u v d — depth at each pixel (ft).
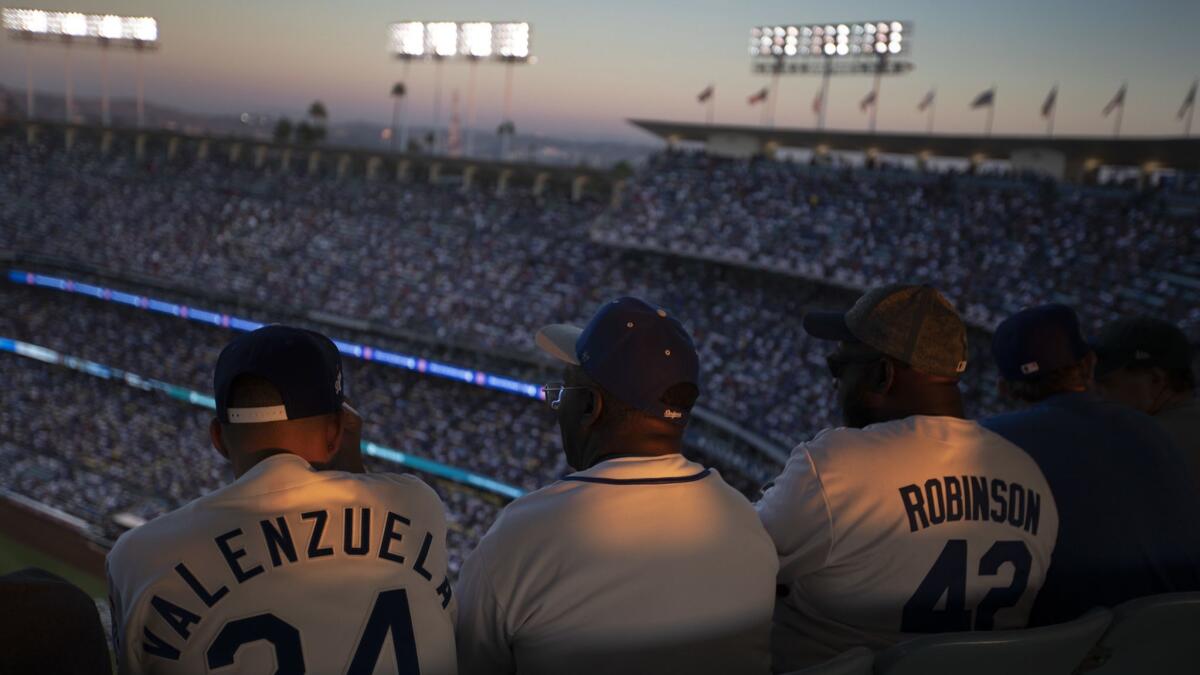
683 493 8.61
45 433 138.82
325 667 7.53
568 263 150.20
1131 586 10.56
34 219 195.42
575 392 9.17
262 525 7.69
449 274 154.71
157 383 148.56
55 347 161.68
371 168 196.13
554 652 8.30
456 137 333.42
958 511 9.61
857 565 9.54
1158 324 14.15
